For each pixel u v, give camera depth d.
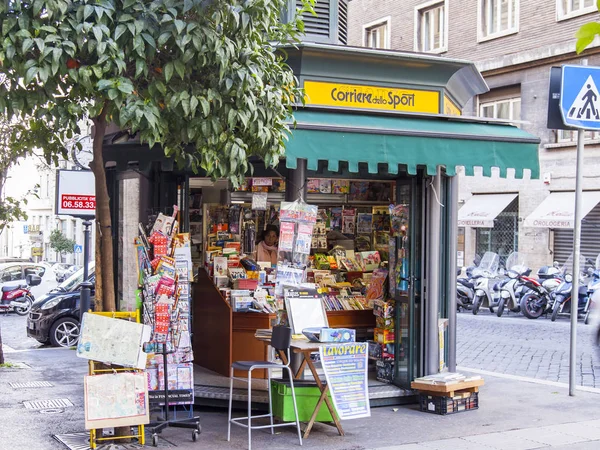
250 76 6.47
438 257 9.03
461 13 27.95
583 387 10.20
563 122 9.38
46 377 11.04
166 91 6.47
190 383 7.71
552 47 24.30
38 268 23.97
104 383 6.81
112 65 6.02
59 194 14.48
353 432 7.71
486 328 17.45
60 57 5.79
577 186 9.56
